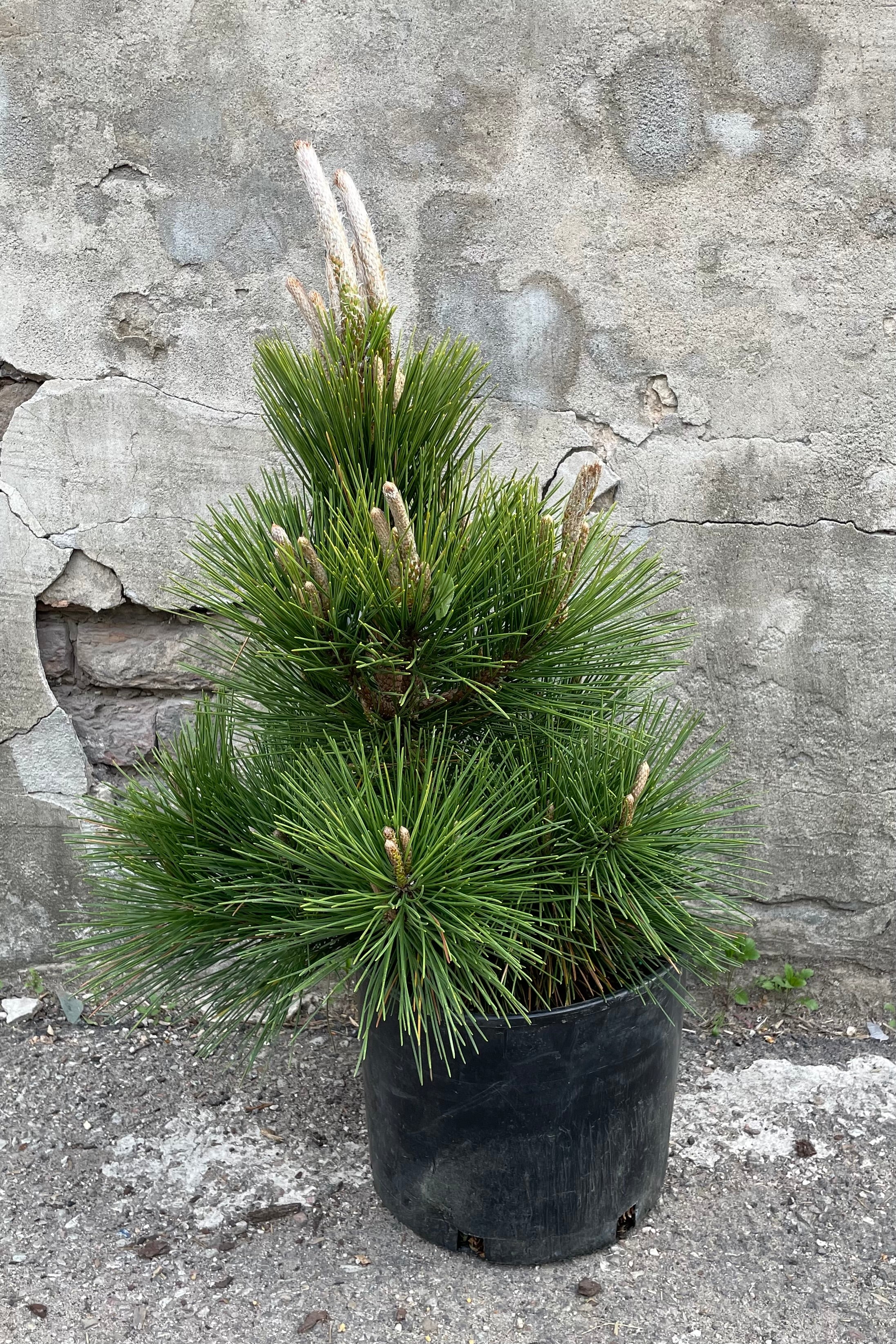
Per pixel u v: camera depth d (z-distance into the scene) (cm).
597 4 212
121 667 254
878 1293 183
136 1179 211
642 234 221
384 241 224
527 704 156
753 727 243
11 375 237
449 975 153
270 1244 195
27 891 259
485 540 142
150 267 229
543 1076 174
